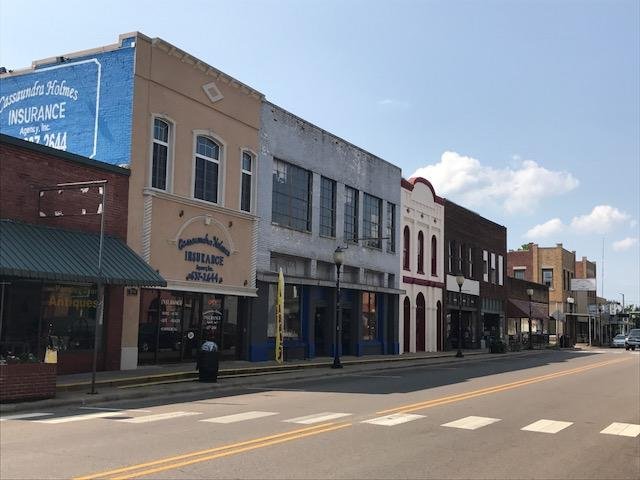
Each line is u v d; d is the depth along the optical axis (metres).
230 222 22.91
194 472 7.29
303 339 27.23
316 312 28.52
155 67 19.95
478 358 35.38
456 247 42.44
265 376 20.17
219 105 22.62
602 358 37.12
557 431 11.12
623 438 10.66
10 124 21.05
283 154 26.16
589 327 72.56
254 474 7.29
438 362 30.88
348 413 12.36
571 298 73.38
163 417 11.50
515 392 17.27
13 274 13.78
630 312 106.75
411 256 36.78
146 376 16.86
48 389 13.14
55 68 20.47
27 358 13.01
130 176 18.89
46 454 8.15
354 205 31.66
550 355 41.12
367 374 22.98
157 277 17.45
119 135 19.16
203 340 21.95
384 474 7.51
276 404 13.72
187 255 20.86
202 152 22.09
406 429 10.69
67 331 17.00
